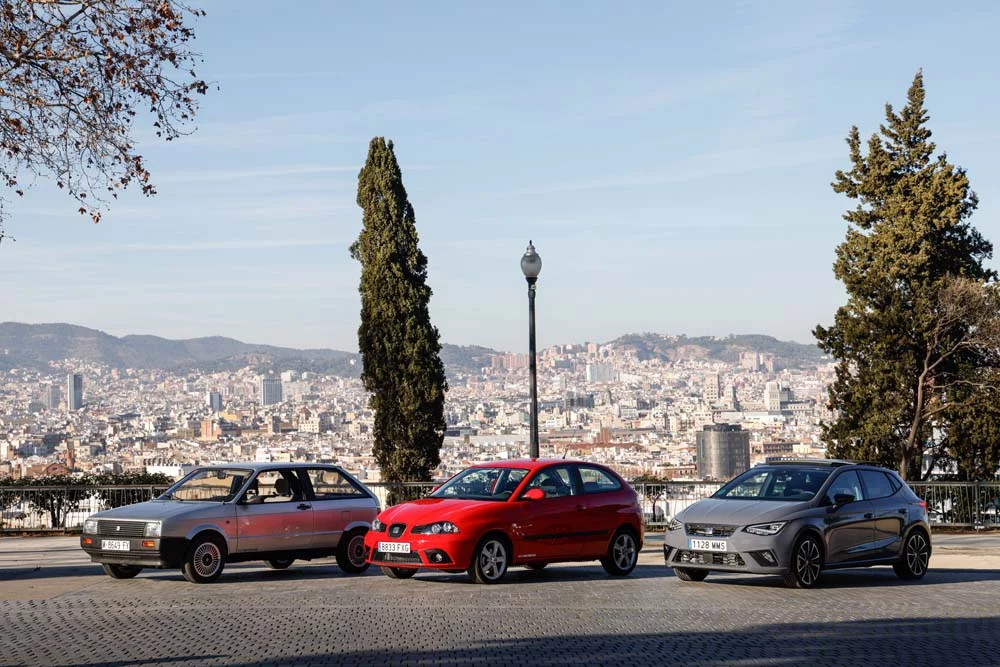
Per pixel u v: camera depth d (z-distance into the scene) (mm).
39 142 16875
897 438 34906
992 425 33375
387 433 33250
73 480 31750
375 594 15625
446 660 10492
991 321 33438
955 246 36844
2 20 16297
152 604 14586
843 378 35781
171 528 16922
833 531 16781
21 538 26000
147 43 16844
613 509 18234
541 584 16969
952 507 28766
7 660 10508
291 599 15070
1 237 17156
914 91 37188
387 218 33656
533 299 24594
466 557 16531
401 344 33312
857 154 37562
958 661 10562
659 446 176625
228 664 10258
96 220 17438
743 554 16156
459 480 18172
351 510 18859
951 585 17234
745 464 73250
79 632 12180
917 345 34750
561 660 10523
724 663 10422
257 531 17688
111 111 16984
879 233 36531
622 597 15336
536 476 17688
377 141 33875
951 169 36500
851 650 11133
